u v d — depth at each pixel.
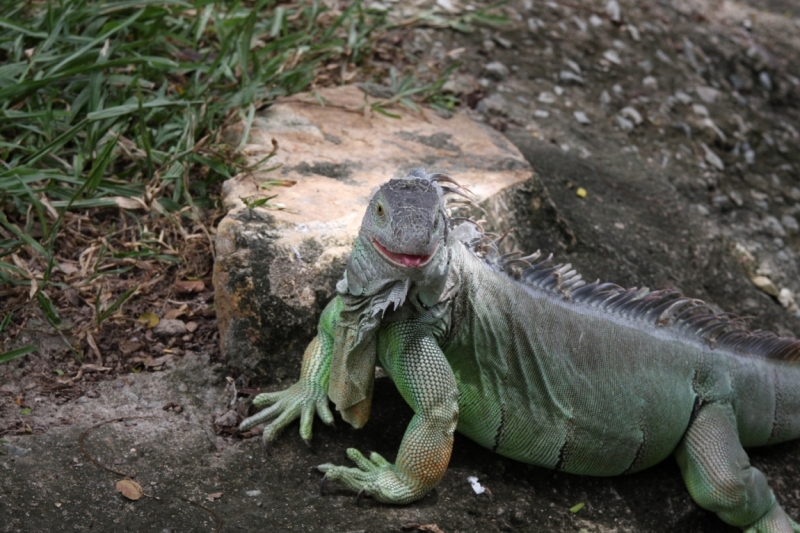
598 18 11.25
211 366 5.76
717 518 5.89
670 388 5.72
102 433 5.10
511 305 5.37
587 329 5.58
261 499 4.89
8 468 4.71
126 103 7.05
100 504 4.62
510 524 5.18
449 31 9.92
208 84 7.41
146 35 7.70
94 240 6.45
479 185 6.80
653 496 5.82
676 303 5.98
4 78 6.86
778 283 9.01
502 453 5.57
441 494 5.21
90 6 7.59
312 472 5.18
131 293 5.96
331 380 5.18
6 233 6.25
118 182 6.66
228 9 8.41
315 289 5.70
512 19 10.55
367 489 4.95
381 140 7.38
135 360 5.73
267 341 5.70
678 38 11.79
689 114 10.42
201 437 5.24
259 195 6.21
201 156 6.77
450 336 5.15
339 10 9.51
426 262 4.39
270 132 7.21
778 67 12.28
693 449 5.75
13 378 5.43
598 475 5.76
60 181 6.59
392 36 9.48
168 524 4.57
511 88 9.48
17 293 5.95
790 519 5.84
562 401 5.46
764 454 6.57
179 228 6.48
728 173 10.08
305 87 8.16
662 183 8.99
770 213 9.82
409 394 4.94
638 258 7.70
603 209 8.14
